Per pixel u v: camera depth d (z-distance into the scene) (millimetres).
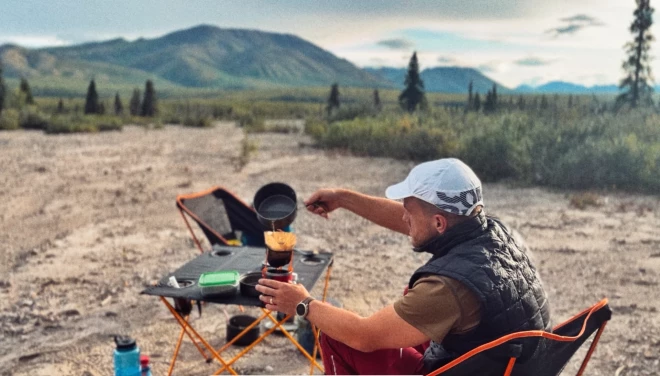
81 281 6309
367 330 2518
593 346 2746
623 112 19406
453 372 2434
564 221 9211
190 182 13055
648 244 7875
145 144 23938
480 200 2529
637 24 33000
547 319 2578
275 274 3230
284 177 13984
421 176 2527
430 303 2365
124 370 3172
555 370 2613
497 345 2295
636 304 5723
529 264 2629
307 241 8055
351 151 19984
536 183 12688
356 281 6418
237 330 4820
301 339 4664
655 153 12102
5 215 9633
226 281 3383
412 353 3000
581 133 13984
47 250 7516
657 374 4355
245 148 17875
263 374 4406
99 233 8438
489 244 2482
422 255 7430
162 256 7297
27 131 32031
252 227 5852
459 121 20422
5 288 6062
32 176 13938
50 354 4676
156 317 5398
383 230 8703
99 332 5070
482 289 2338
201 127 41750
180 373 4410
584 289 6152
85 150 20797
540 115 18703
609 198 11125
